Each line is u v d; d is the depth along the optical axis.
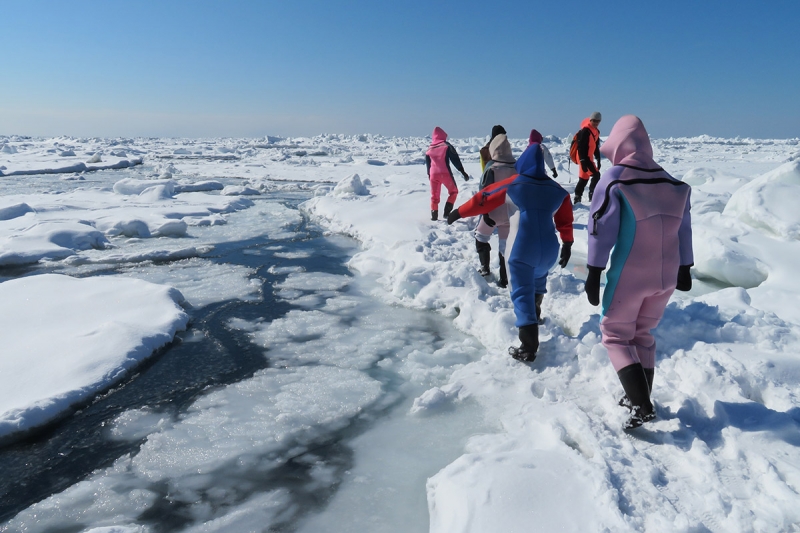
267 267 6.61
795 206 6.18
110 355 3.53
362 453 2.66
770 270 5.26
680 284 2.71
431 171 8.17
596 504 2.03
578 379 3.29
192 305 5.05
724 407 2.64
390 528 2.13
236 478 2.46
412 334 4.31
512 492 2.10
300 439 2.79
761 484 2.16
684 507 2.05
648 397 2.60
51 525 2.15
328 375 3.54
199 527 2.13
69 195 12.87
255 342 4.14
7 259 6.59
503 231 4.98
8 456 2.65
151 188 12.58
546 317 4.18
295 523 2.16
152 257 7.00
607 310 2.71
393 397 3.24
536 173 3.50
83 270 6.39
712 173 11.04
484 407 3.06
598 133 8.98
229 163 30.20
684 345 3.45
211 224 9.92
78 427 2.90
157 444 2.73
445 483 2.25
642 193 2.48
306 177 20.72
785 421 2.51
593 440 2.50
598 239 2.54
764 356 3.22
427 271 5.33
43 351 3.57
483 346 4.03
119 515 2.21
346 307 5.01
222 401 3.18
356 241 8.30
